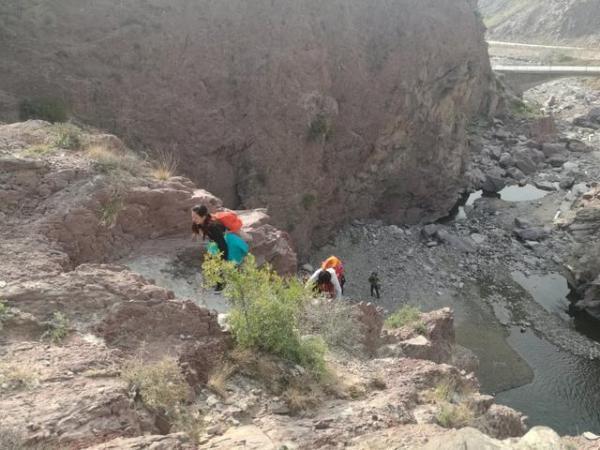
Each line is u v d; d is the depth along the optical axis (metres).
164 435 5.03
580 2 108.56
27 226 8.45
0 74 24.48
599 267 31.25
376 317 11.34
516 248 38.34
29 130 11.29
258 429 5.86
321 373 7.18
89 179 9.63
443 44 43.81
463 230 41.47
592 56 91.56
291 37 33.16
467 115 54.41
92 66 26.86
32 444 4.32
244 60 31.52
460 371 9.61
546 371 25.98
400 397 7.38
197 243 10.36
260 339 7.21
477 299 32.41
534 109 65.12
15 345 5.66
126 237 9.81
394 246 38.59
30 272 7.05
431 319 13.27
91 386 5.18
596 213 33.25
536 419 22.73
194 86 29.83
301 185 34.31
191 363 6.53
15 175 9.20
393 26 40.06
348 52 36.97
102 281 6.97
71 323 6.25
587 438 7.07
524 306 31.67
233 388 6.56
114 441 4.58
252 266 7.47
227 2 31.12
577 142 55.69
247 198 31.92
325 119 34.56
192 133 29.58
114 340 6.29
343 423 6.30
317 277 10.59
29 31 25.75
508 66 70.56
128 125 27.47
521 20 118.88
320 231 37.72
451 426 7.27
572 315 31.08
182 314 6.86
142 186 10.28
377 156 40.41
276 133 32.47
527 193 47.44
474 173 49.41
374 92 38.84
